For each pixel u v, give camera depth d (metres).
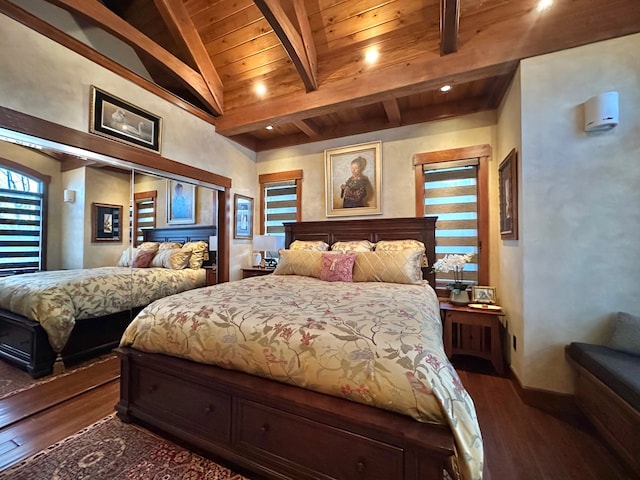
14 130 1.97
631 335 1.68
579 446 1.59
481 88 2.97
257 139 4.50
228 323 1.55
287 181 4.38
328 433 1.21
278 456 1.32
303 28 2.76
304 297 1.95
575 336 1.96
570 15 2.03
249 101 3.52
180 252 3.49
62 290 2.46
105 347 2.77
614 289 1.89
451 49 2.39
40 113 2.11
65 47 2.28
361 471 1.14
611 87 1.91
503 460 1.49
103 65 2.54
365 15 2.67
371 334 1.30
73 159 2.54
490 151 3.11
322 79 3.03
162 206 3.30
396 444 1.08
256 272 4.14
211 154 3.71
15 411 1.88
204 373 1.50
